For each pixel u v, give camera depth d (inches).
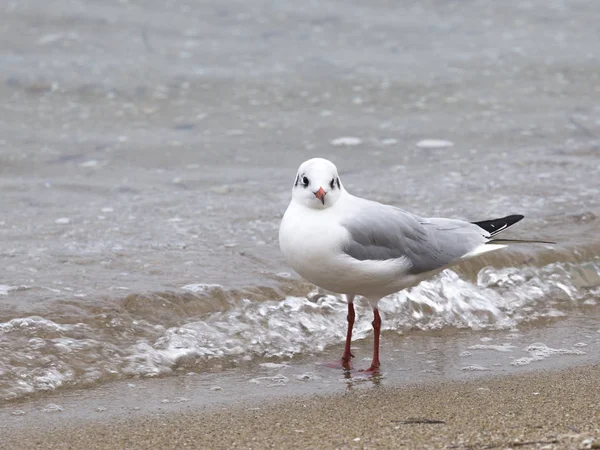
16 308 400.8
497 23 1079.6
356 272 359.6
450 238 384.5
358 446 286.0
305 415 319.6
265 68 903.1
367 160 695.7
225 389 351.3
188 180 642.8
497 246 388.8
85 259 474.3
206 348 390.0
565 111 822.5
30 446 292.7
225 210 570.3
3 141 716.0
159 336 394.0
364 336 418.3
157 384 356.5
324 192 352.2
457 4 1128.8
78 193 609.9
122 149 711.7
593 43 1013.2
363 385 354.9
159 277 449.1
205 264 470.6
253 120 786.8
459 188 610.5
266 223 544.1
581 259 498.3
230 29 1000.9
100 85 836.6
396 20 1063.6
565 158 689.6
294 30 1013.2
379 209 372.8
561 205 573.0
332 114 804.0
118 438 299.3
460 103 837.8
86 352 374.0
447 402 330.0
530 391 340.8
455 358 388.5
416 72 909.2
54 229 528.1
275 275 457.7
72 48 912.9
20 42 914.7
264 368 378.0
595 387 345.1
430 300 446.3
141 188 622.2
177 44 948.0
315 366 381.1
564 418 307.1
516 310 453.4
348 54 953.5
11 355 363.6
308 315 425.4
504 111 820.0
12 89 818.2
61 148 708.7
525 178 633.6
